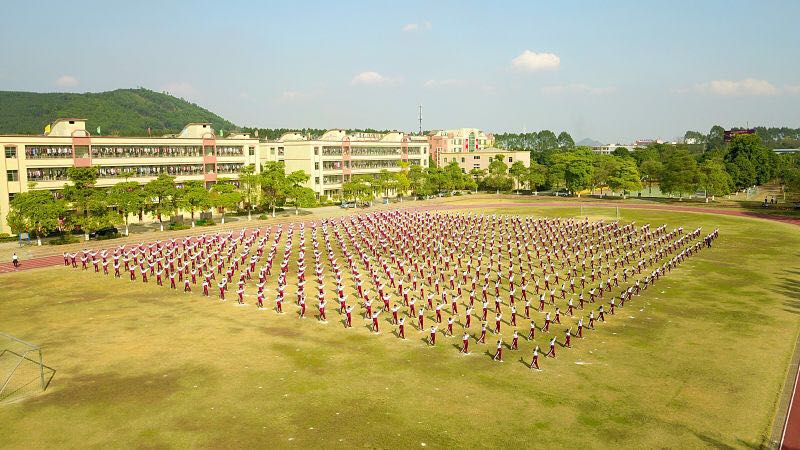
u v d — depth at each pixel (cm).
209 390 3145
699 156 19288
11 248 7494
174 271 6103
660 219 10112
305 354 3703
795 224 9400
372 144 15338
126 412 2895
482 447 2558
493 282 5678
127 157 10131
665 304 4888
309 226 9550
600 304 4925
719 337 4041
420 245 7469
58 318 4497
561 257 6838
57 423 2791
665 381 3294
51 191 8894
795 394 3111
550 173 15925
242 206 11925
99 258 6844
